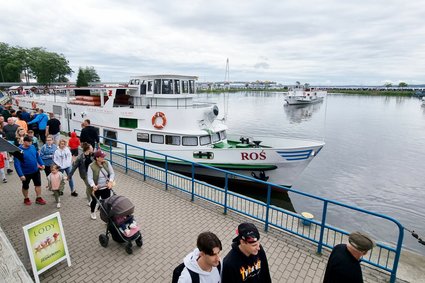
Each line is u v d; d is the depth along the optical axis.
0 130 10.91
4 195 8.20
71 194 8.32
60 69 88.19
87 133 10.37
